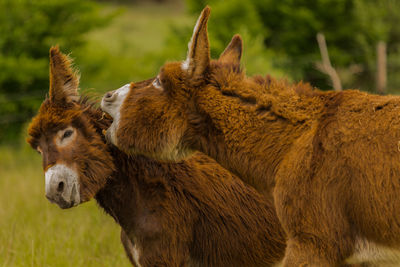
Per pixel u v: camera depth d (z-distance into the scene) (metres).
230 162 8.53
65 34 40.00
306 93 8.32
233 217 10.33
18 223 15.79
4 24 38.56
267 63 28.97
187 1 38.53
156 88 8.77
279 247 10.45
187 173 10.29
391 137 7.25
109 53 44.53
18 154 33.00
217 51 32.84
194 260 10.54
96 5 41.62
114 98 8.96
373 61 37.09
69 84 10.02
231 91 8.46
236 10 35.09
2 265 12.87
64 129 9.70
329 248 7.55
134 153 8.88
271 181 8.23
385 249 7.40
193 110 8.61
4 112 37.22
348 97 7.99
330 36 40.75
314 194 7.59
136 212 10.08
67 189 9.48
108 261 13.21
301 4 41.56
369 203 7.29
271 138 8.17
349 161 7.43
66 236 14.36
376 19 38.16
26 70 36.78
